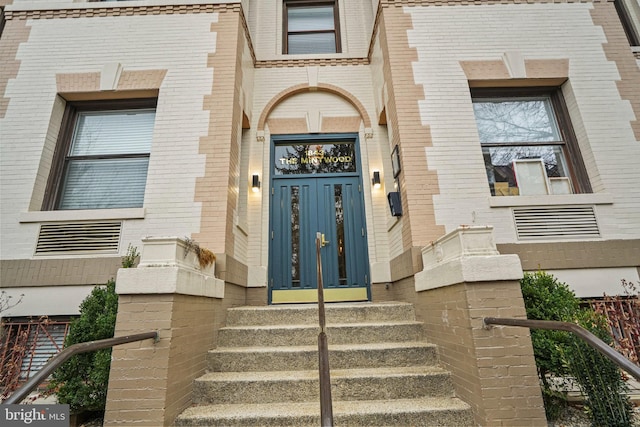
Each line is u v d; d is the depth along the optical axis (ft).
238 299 14.60
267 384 8.96
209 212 12.95
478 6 15.90
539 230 12.92
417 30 15.53
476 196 13.24
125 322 8.01
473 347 8.04
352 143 19.13
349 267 17.20
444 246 10.02
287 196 18.19
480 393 7.70
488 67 15.02
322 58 19.85
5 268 12.28
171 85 14.64
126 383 7.63
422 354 10.17
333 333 11.13
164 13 15.79
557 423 8.78
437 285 9.97
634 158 13.82
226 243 12.76
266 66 19.66
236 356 10.09
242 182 17.26
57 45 15.16
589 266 12.50
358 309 12.44
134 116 15.38
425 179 13.39
